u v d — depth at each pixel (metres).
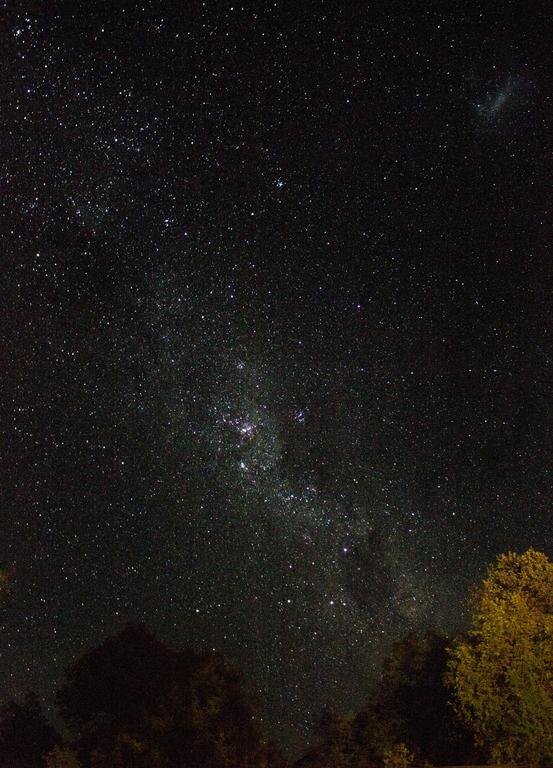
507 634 12.18
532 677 11.88
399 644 16.72
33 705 18.27
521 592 12.76
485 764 13.18
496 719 11.98
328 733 15.98
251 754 16.34
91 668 17.33
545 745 11.65
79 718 17.09
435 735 14.93
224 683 17.34
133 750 15.03
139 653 17.42
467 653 12.35
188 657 17.84
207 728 15.97
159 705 16.22
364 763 15.04
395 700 15.98
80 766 15.19
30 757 17.42
